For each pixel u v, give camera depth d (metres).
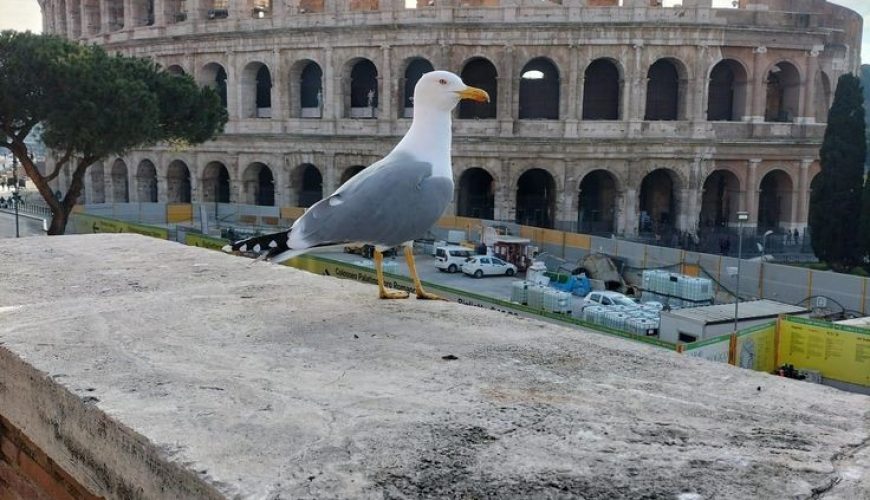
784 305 42.78
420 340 8.42
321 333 8.67
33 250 14.57
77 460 6.35
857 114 67.75
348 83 84.75
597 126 78.31
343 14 82.56
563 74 78.12
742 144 78.88
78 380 6.66
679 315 38.94
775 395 6.69
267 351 7.87
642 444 5.48
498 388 6.73
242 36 87.25
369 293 11.04
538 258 69.38
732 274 54.66
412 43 80.25
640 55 77.31
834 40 90.75
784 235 80.19
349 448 5.32
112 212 86.00
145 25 97.25
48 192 56.72
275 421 5.80
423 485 4.79
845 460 5.27
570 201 79.12
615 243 64.44
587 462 5.16
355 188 10.05
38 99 52.50
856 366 32.41
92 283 11.45
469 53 79.38
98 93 53.31
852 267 68.62
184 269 12.68
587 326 35.00
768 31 78.38
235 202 90.88
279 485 4.74
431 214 10.20
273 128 87.25
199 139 67.00
